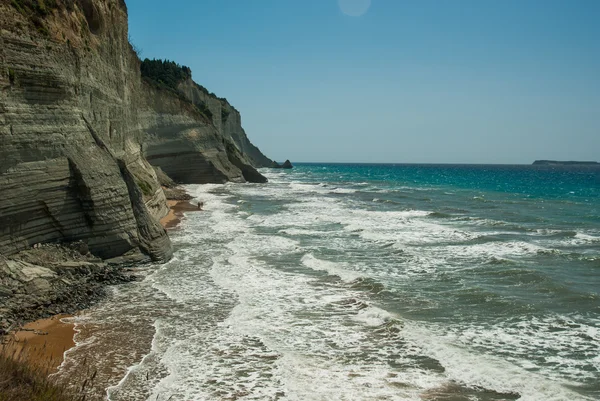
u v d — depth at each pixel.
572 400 9.29
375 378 10.28
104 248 18.31
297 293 16.25
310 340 12.30
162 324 13.16
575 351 11.70
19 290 13.52
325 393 9.63
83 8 23.53
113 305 14.64
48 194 16.19
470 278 18.34
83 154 18.08
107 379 9.95
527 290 16.83
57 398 6.93
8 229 14.72
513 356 11.44
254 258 21.31
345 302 15.37
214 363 10.89
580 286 17.34
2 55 14.70
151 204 29.31
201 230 28.64
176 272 18.59
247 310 14.42
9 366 7.37
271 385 9.91
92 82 22.03
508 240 26.28
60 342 11.71
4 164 14.51
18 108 15.13
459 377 10.31
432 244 25.06
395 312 14.48
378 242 25.53
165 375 10.24
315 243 25.14
